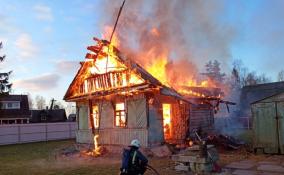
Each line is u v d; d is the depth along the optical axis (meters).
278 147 15.20
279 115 15.29
